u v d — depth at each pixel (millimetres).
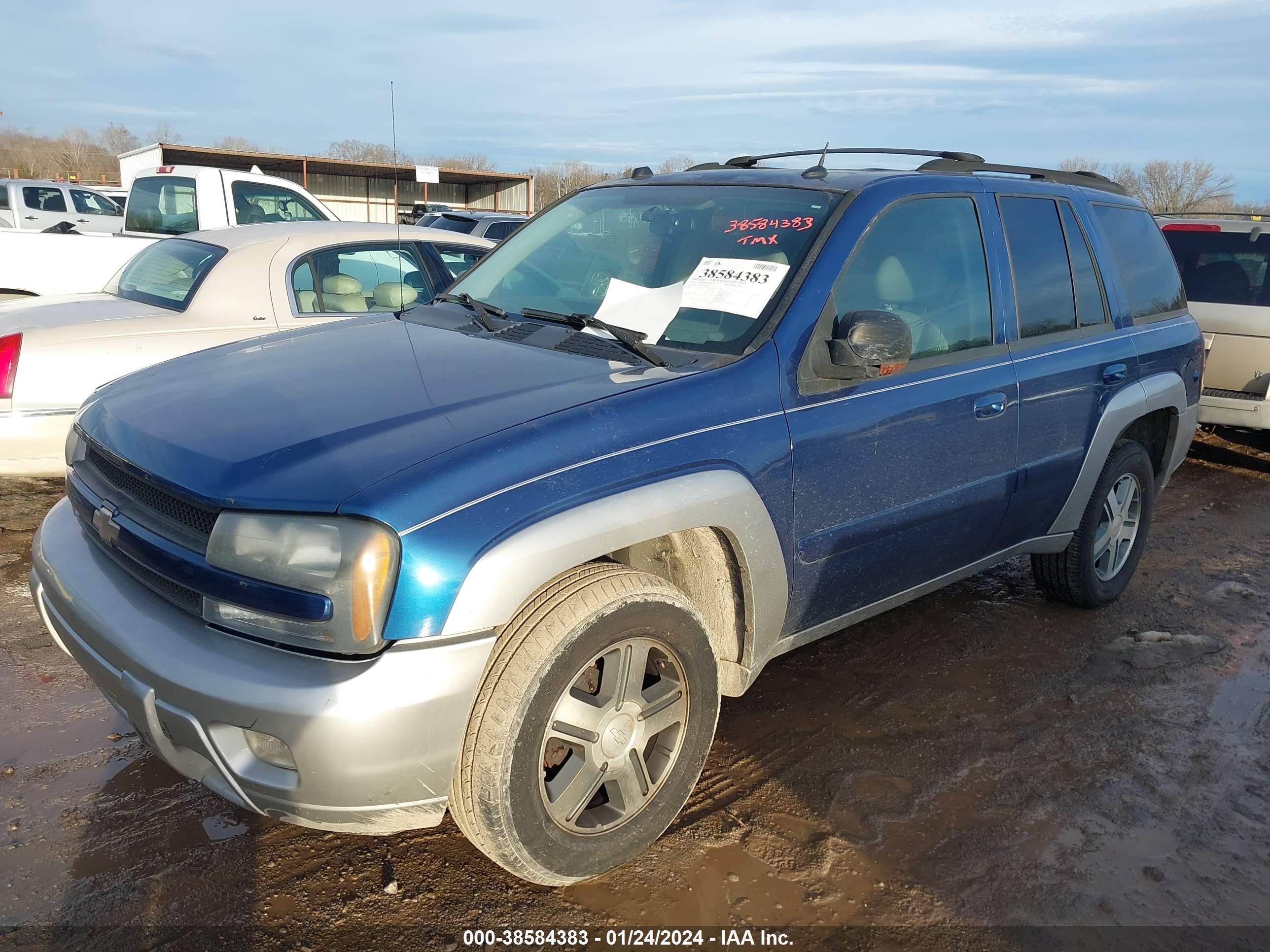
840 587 2891
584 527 2094
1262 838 2730
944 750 3109
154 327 4844
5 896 2279
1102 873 2549
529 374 2494
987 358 3252
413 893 2361
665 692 2432
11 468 4547
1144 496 4309
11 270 8305
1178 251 7199
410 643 1923
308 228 5570
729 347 2648
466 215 14984
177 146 26703
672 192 3385
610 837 2344
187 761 2143
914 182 3148
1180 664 3812
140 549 2184
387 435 2133
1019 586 4602
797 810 2748
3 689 3234
